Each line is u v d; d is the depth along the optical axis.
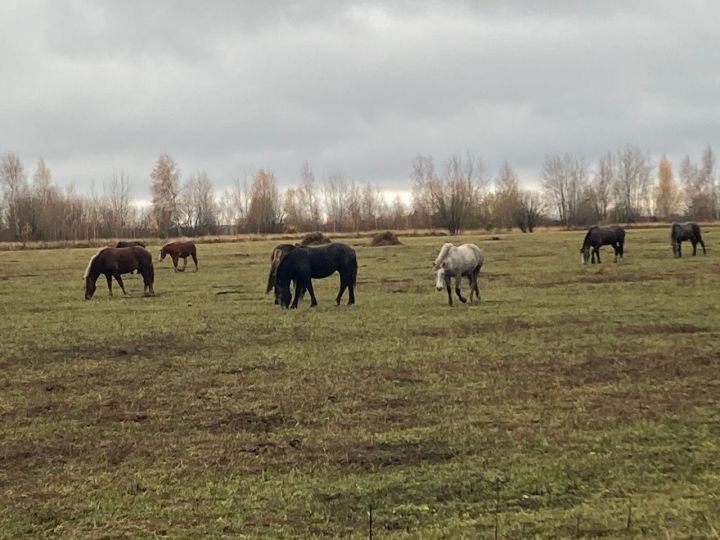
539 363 13.06
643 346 14.25
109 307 22.83
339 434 9.23
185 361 14.09
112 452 8.82
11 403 11.23
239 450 8.76
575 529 6.18
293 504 7.02
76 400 11.35
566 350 14.10
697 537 5.85
